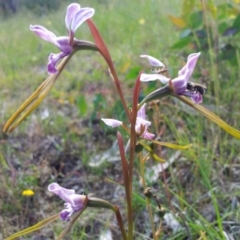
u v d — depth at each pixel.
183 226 0.23
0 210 0.27
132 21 0.60
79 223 0.25
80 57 0.54
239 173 0.28
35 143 0.35
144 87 0.37
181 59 0.39
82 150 0.33
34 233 0.25
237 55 0.33
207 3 0.35
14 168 0.31
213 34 0.35
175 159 0.29
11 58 0.58
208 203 0.26
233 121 0.31
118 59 0.48
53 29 0.67
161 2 0.62
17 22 0.84
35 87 0.46
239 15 0.34
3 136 0.36
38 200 0.28
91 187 0.29
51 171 0.31
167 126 0.33
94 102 0.36
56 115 0.39
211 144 0.30
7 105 0.42
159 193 0.26
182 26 0.36
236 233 0.22
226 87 0.35
